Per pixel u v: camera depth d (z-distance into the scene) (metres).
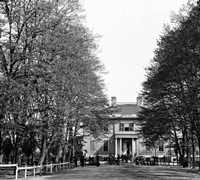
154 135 53.22
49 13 28.11
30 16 26.89
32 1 27.03
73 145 50.62
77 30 31.97
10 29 26.61
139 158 65.44
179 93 33.75
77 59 31.36
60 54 29.36
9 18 26.02
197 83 30.98
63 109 29.45
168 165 59.19
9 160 44.69
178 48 30.86
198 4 30.59
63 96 30.75
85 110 35.56
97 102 45.38
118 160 60.38
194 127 35.16
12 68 26.14
